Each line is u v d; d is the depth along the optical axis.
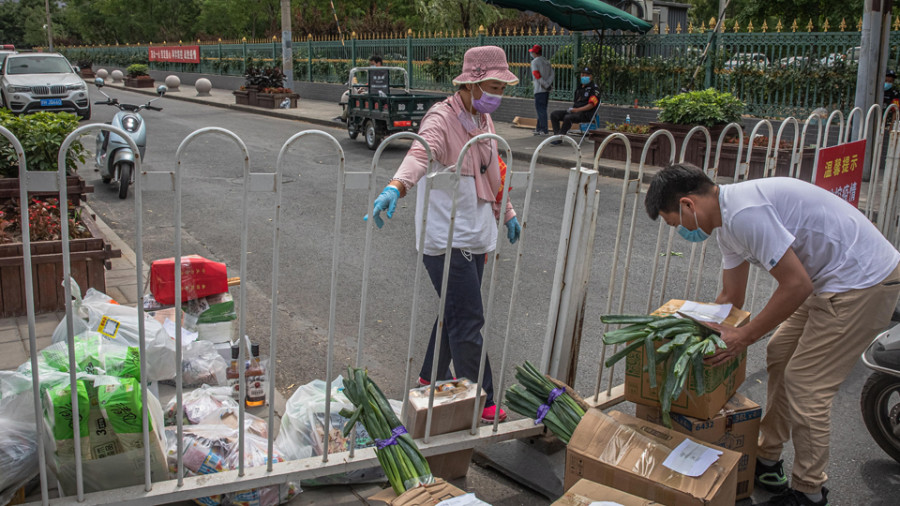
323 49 24.78
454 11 24.64
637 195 3.38
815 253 2.79
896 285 2.77
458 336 3.47
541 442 3.39
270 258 6.88
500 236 2.97
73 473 2.72
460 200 3.29
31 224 5.36
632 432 2.77
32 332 2.43
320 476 2.93
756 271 4.57
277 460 3.00
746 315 2.95
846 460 3.51
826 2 16.92
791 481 3.23
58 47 52.75
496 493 3.21
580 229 3.18
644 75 14.57
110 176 9.55
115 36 57.28
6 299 5.09
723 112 10.25
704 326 2.83
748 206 2.69
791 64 12.19
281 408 3.86
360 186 2.74
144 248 7.18
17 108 17.27
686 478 2.51
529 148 13.23
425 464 2.71
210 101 24.05
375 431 2.75
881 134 5.78
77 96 17.78
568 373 3.40
